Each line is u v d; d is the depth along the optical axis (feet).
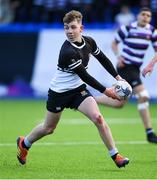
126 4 205.46
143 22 116.47
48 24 199.41
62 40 193.26
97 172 80.23
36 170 81.56
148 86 190.29
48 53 193.77
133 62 116.67
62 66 79.46
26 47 194.39
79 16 78.54
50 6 204.23
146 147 106.42
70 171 80.94
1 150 100.53
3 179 74.79
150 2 204.44
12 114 160.45
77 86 80.07
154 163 88.38
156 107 182.91
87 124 142.41
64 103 80.69
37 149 102.27
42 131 83.25
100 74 187.21
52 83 81.25
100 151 100.37
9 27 194.39
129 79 116.06
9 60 195.42
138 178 75.92
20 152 84.89
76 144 109.29
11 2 206.39
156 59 87.56
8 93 197.57
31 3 205.77
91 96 80.18
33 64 195.00
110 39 188.44
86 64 80.64
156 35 117.19
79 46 78.84
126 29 117.80
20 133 124.16
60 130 130.72
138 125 141.90
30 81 195.93
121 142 113.29
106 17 203.00
